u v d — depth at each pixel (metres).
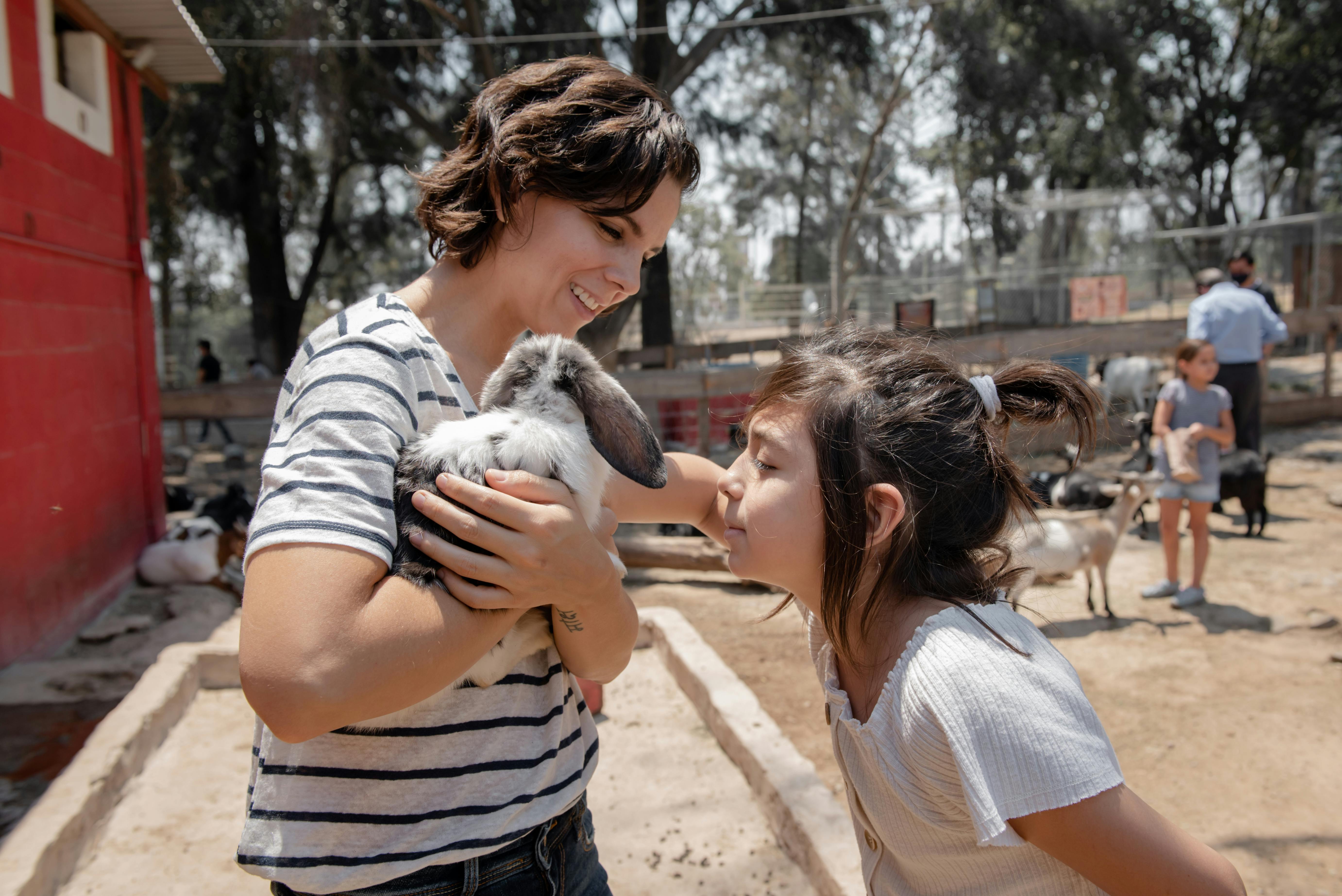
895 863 1.54
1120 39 18.50
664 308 17.78
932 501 1.45
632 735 4.29
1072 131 23.17
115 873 3.23
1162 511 6.45
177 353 21.22
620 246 1.53
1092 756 1.21
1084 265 20.53
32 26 5.70
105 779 3.55
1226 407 6.30
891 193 29.80
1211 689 5.03
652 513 1.89
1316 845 3.57
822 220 31.39
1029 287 20.03
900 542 1.43
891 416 1.47
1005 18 18.06
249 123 18.62
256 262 21.08
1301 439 12.02
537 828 1.44
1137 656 5.52
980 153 21.89
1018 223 22.42
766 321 20.20
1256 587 6.67
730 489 1.60
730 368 11.39
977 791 1.19
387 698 1.16
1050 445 2.15
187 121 17.72
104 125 6.79
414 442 1.33
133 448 7.05
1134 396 12.32
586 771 1.59
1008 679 1.25
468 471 1.33
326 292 28.48
